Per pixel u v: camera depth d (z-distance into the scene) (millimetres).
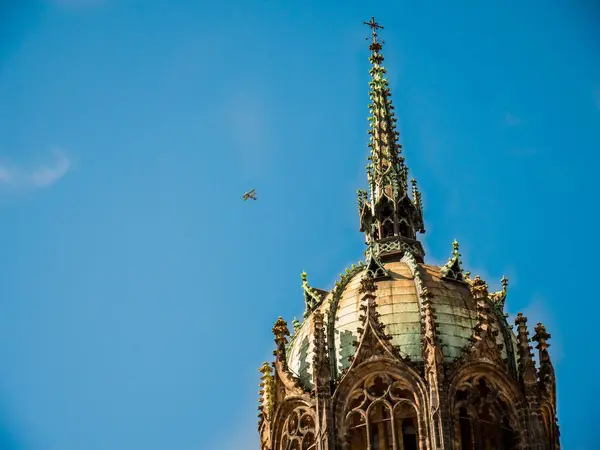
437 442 199500
